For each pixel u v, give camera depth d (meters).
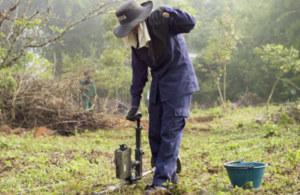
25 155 7.11
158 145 4.73
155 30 4.29
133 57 4.66
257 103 23.81
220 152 7.38
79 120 12.34
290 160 5.68
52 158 6.85
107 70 24.00
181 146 8.55
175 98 4.38
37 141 9.10
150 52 4.36
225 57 19.83
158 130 4.66
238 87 32.19
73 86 13.31
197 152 7.60
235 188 4.12
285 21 28.31
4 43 9.03
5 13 8.59
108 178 5.42
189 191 4.26
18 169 6.07
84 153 7.43
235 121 13.87
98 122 12.80
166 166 4.30
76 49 37.19
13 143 8.19
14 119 11.96
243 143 8.10
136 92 4.70
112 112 13.98
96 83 20.16
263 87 29.27
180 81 4.40
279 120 10.75
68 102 12.64
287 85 26.42
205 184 4.75
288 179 4.42
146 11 4.30
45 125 12.05
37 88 12.47
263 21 30.20
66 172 5.81
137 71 4.68
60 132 11.98
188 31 4.38
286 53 15.78
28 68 12.67
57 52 35.38
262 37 30.66
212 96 33.28
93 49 26.88
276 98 28.56
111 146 9.20
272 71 28.41
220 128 12.20
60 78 13.42
